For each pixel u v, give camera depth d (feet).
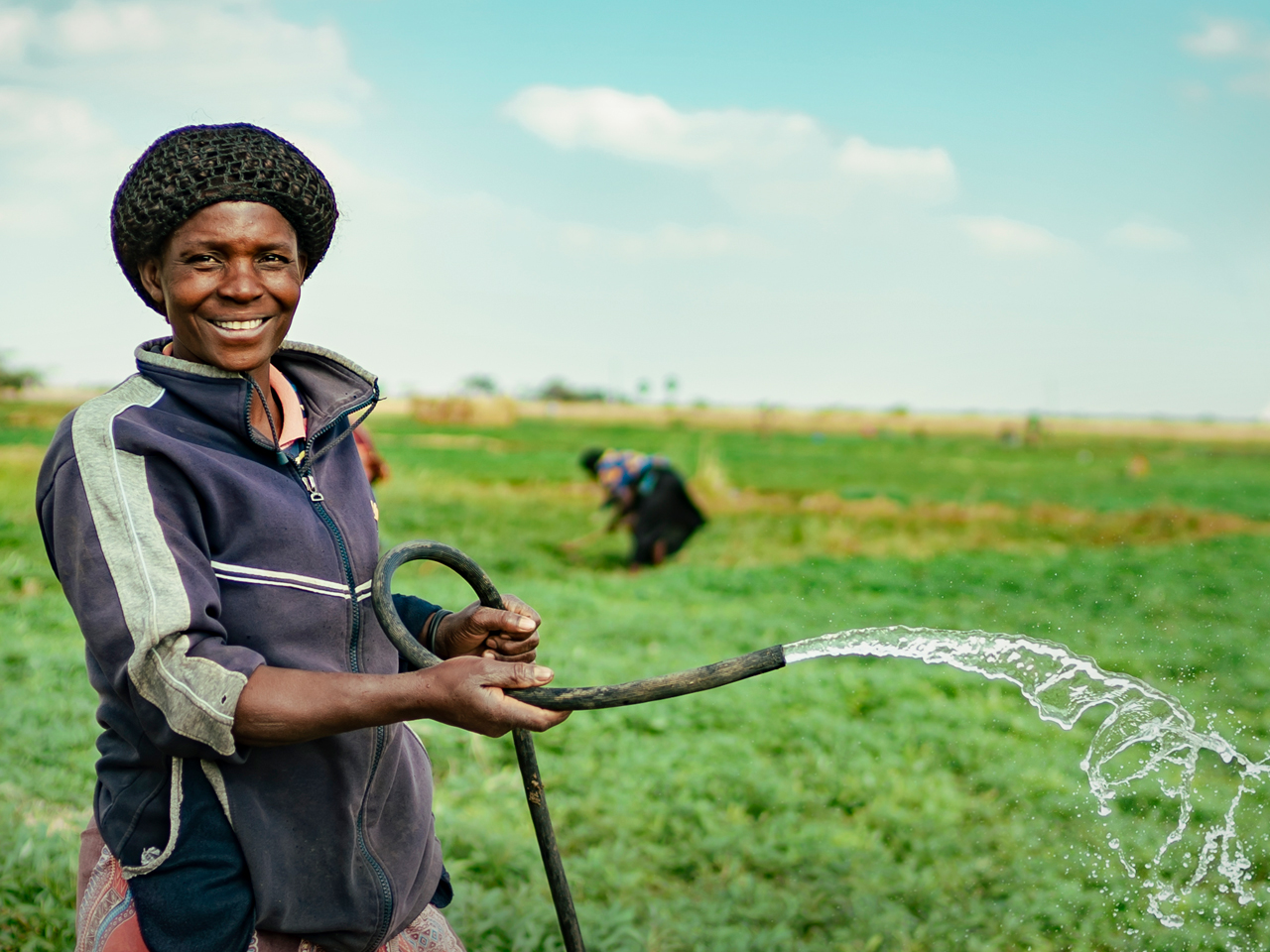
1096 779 6.73
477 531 48.57
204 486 5.40
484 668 5.19
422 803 6.54
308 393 6.18
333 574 5.85
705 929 12.50
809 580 40.57
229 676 5.06
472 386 338.34
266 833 5.62
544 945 11.51
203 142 5.42
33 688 18.47
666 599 35.83
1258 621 34.88
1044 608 36.24
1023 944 13.30
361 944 6.10
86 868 5.95
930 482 100.89
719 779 17.94
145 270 5.66
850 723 22.02
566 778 17.39
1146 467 123.13
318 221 5.78
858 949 12.91
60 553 5.32
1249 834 17.39
